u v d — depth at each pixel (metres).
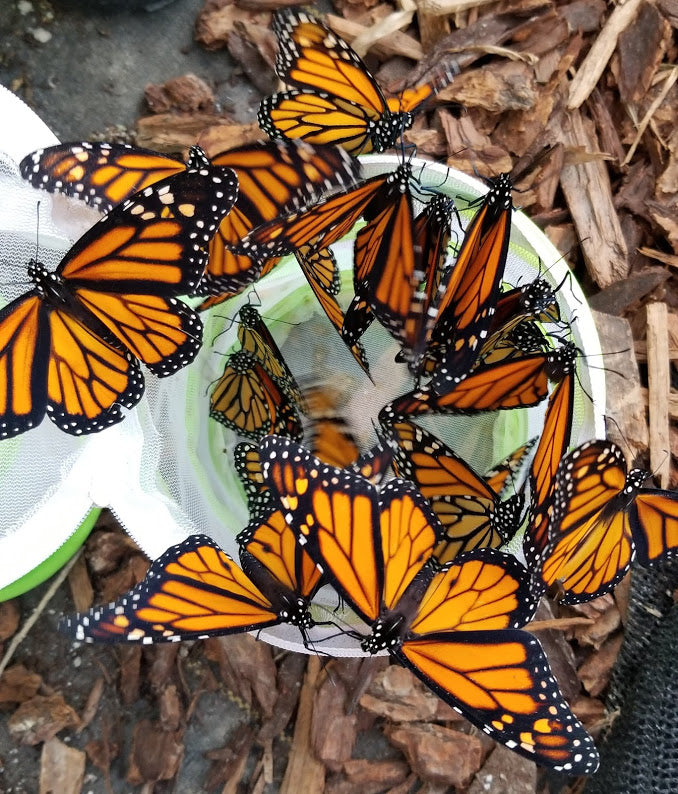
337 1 0.36
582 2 0.35
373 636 0.23
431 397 0.27
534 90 0.34
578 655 0.33
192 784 0.32
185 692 0.32
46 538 0.24
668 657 0.31
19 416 0.24
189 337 0.25
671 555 0.28
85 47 0.36
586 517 0.25
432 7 0.34
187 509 0.28
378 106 0.30
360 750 0.32
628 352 0.34
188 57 0.36
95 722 0.32
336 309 0.26
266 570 0.25
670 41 0.35
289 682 0.32
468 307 0.24
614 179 0.36
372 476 0.26
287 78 0.30
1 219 0.26
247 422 0.30
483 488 0.27
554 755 0.21
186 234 0.22
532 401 0.28
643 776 0.30
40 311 0.24
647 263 0.35
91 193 0.25
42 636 0.32
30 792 0.31
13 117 0.25
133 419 0.27
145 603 0.22
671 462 0.34
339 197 0.24
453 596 0.24
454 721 0.32
